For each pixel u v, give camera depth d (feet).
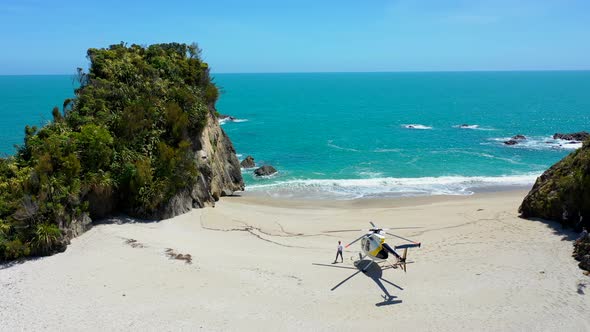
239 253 86.28
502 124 319.06
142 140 109.81
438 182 162.61
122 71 121.39
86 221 92.68
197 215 110.83
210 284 71.15
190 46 150.71
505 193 147.02
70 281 71.15
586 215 91.04
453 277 74.49
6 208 81.41
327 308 64.85
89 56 123.65
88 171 95.96
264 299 67.05
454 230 100.22
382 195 146.51
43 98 478.59
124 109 109.29
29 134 97.55
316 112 398.83
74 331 57.57
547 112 393.29
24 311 62.23
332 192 150.30
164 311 62.64
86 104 108.27
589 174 90.43
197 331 58.08
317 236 99.50
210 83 148.25
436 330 58.80
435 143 243.19
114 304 64.23
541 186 105.81
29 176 84.69
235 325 59.77
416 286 71.72
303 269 78.84
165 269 76.07
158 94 121.39
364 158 205.77
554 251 83.35
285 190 152.66
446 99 550.77
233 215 114.62
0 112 345.31
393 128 300.61
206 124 130.93
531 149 224.12
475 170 182.80
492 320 60.90
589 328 58.39
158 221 103.30
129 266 76.95
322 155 212.84
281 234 100.32
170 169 107.65
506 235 93.66
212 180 131.03
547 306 64.03
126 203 104.01
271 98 560.20
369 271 77.92
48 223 83.05
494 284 71.26
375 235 80.33
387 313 63.31
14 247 78.02
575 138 247.09
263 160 202.59
